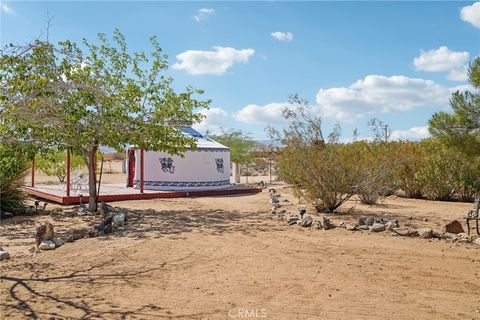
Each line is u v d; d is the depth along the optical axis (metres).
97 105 13.77
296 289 6.34
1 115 8.01
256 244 9.37
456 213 14.09
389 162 14.85
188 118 15.20
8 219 13.52
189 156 22.45
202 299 5.93
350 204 16.39
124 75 14.59
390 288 6.38
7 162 13.23
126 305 5.73
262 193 22.64
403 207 15.80
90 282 6.73
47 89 8.93
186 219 13.13
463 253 8.45
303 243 9.42
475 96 11.77
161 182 22.17
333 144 14.07
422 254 8.37
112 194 18.77
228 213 14.48
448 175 18.83
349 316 5.31
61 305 5.75
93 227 11.16
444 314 5.37
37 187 22.20
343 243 9.38
